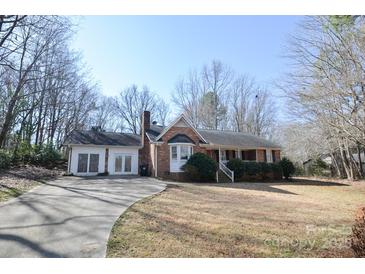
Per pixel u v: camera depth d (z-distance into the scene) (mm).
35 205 7480
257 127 39062
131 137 23844
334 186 17484
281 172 21516
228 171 19469
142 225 5676
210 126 37312
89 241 4555
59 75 18406
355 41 12383
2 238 4637
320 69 15086
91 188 11492
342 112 14680
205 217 6707
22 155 20875
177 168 18688
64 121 31938
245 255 4211
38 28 13266
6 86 19250
